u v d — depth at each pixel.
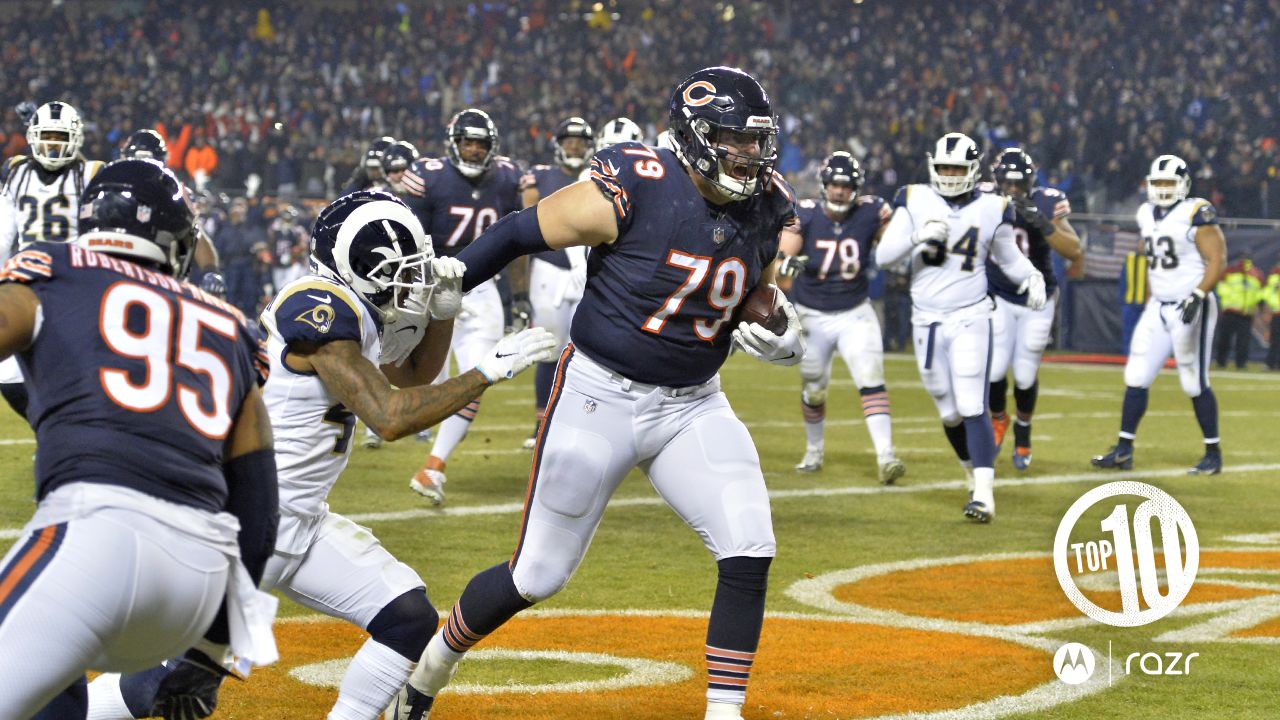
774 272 6.05
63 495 3.94
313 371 5.17
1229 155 36.34
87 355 4.03
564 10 48.75
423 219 12.94
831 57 46.75
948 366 12.13
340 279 5.24
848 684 6.69
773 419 19.78
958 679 6.81
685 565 9.54
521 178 13.41
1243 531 11.35
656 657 7.13
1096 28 43.56
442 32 47.81
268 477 4.38
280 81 44.72
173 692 4.63
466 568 9.15
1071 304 34.91
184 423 4.08
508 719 6.04
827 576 9.33
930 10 46.03
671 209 5.52
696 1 49.22
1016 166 14.30
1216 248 14.41
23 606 3.74
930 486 13.64
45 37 45.72
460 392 4.86
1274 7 42.47
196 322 4.25
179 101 43.06
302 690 6.40
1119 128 37.81
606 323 5.68
